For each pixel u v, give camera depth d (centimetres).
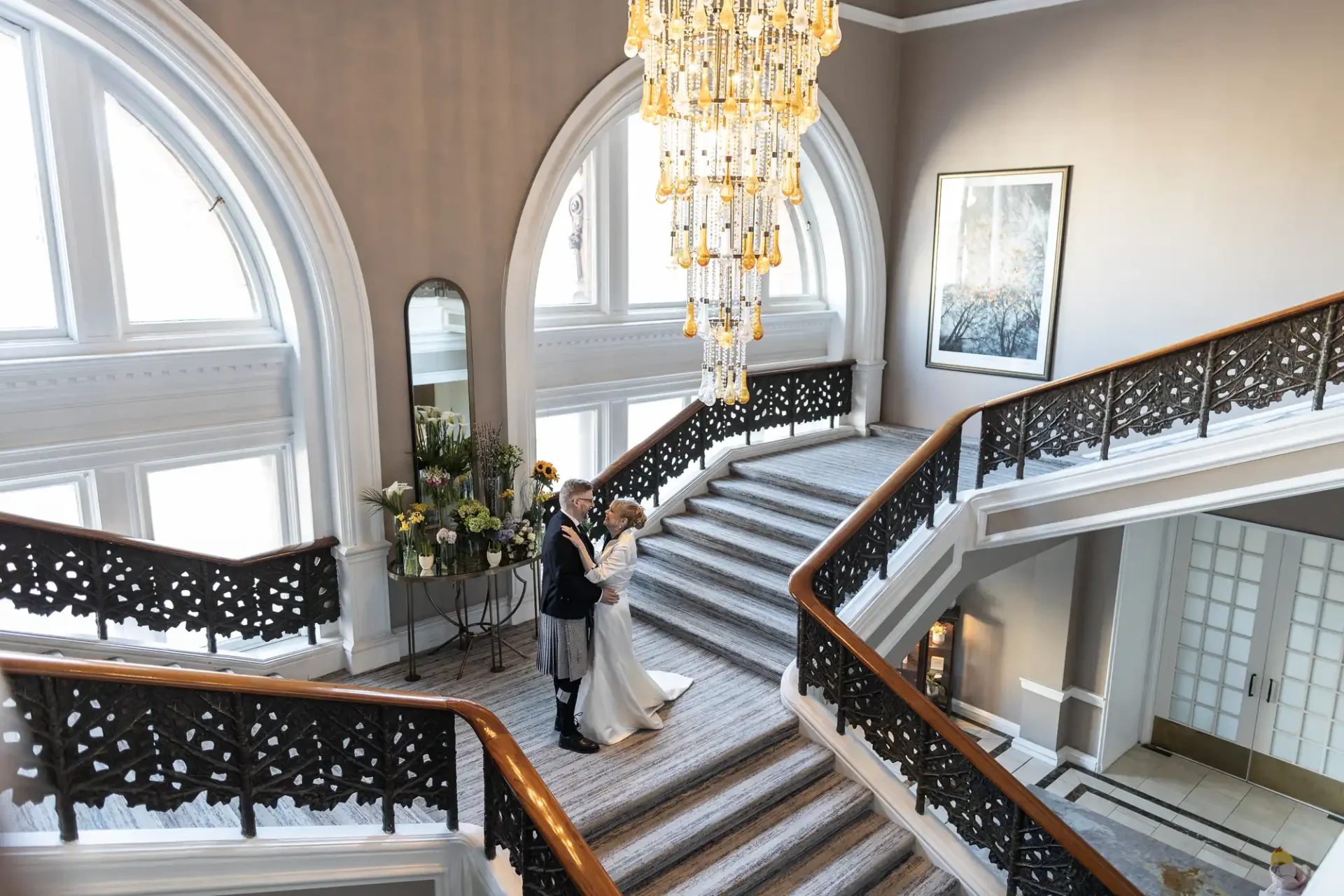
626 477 754
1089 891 432
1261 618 880
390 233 593
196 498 584
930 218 927
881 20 890
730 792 517
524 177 654
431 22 588
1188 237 754
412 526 590
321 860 375
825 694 562
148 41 480
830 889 478
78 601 506
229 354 564
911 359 969
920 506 675
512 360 669
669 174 489
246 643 600
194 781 343
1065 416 665
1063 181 816
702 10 436
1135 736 977
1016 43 835
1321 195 682
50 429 508
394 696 387
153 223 552
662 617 696
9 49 491
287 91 534
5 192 500
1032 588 948
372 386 596
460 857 416
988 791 478
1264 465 579
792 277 988
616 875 447
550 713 575
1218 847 808
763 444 888
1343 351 539
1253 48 699
